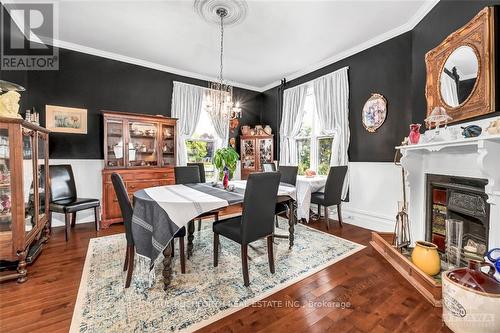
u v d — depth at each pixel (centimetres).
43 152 276
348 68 386
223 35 327
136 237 188
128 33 323
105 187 348
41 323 150
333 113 406
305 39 341
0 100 199
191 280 202
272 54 390
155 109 436
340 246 280
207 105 308
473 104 194
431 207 246
